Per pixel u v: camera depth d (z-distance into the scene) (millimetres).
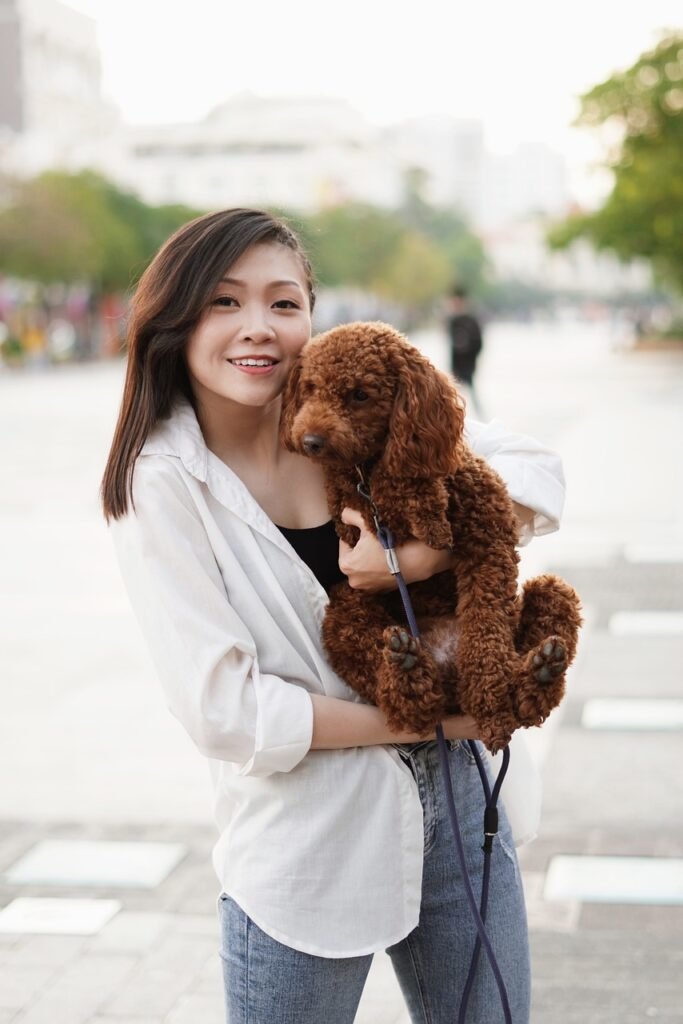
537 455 2373
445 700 1998
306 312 2232
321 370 2107
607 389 27734
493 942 2109
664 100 33469
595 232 39156
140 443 2062
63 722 5852
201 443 2102
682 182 33406
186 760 5316
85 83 94438
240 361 2139
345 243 83938
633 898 3949
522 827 2361
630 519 10992
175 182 119875
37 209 44094
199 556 2039
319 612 2125
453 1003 2137
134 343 2123
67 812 4770
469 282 123438
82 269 46906
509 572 2068
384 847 2002
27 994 3486
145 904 4020
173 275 2104
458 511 2076
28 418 22188
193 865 4293
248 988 2004
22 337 42812
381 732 1998
